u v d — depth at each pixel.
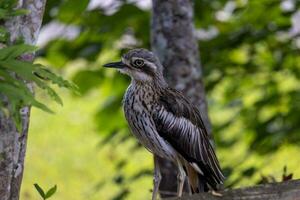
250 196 7.45
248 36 13.89
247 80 14.39
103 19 13.21
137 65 9.87
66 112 24.84
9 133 6.78
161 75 10.04
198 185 9.98
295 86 15.37
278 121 13.73
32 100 5.64
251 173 12.19
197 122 10.12
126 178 12.95
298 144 13.62
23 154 6.97
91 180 21.00
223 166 12.73
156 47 11.52
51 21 12.71
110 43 13.59
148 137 9.90
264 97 14.12
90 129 23.77
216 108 14.91
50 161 22.17
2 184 6.83
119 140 14.03
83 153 22.38
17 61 5.78
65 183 21.05
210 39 13.94
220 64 14.07
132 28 13.62
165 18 11.43
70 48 13.34
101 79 13.55
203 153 10.04
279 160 15.46
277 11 14.00
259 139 13.48
